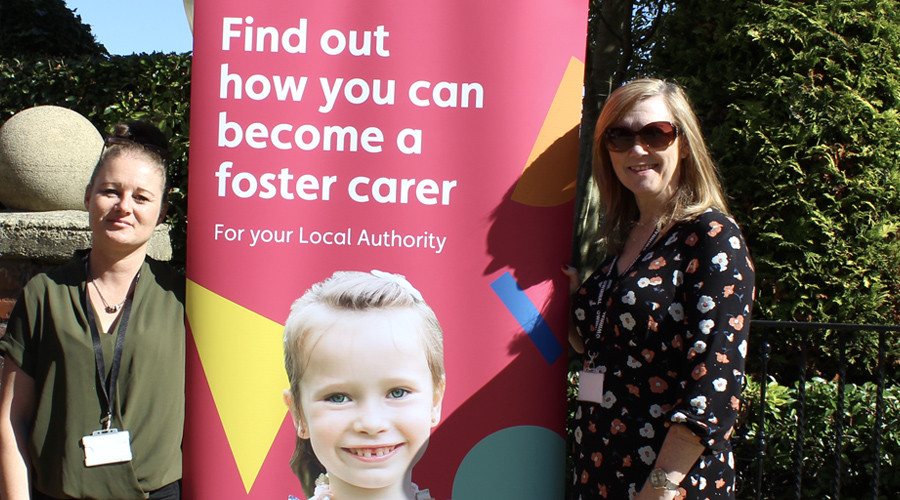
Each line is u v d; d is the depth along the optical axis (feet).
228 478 7.36
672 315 6.23
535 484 7.57
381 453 7.42
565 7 7.54
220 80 7.38
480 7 7.45
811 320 12.05
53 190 12.91
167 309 7.13
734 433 11.05
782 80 11.94
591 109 15.85
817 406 10.93
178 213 16.11
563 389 7.59
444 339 7.49
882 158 11.99
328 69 7.42
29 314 6.80
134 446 6.73
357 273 7.45
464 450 7.52
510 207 7.51
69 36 27.61
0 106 17.90
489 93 7.48
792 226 12.01
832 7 12.05
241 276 7.40
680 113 6.72
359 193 7.45
